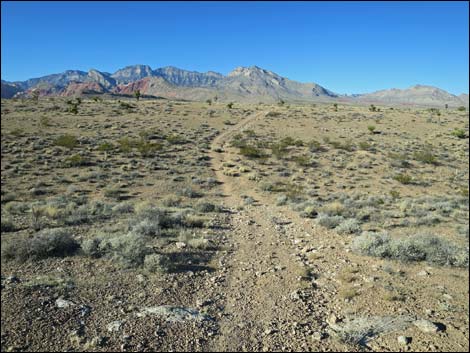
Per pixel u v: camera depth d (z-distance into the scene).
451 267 10.62
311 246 13.05
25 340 5.62
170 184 29.48
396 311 7.53
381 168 40.28
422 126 72.00
